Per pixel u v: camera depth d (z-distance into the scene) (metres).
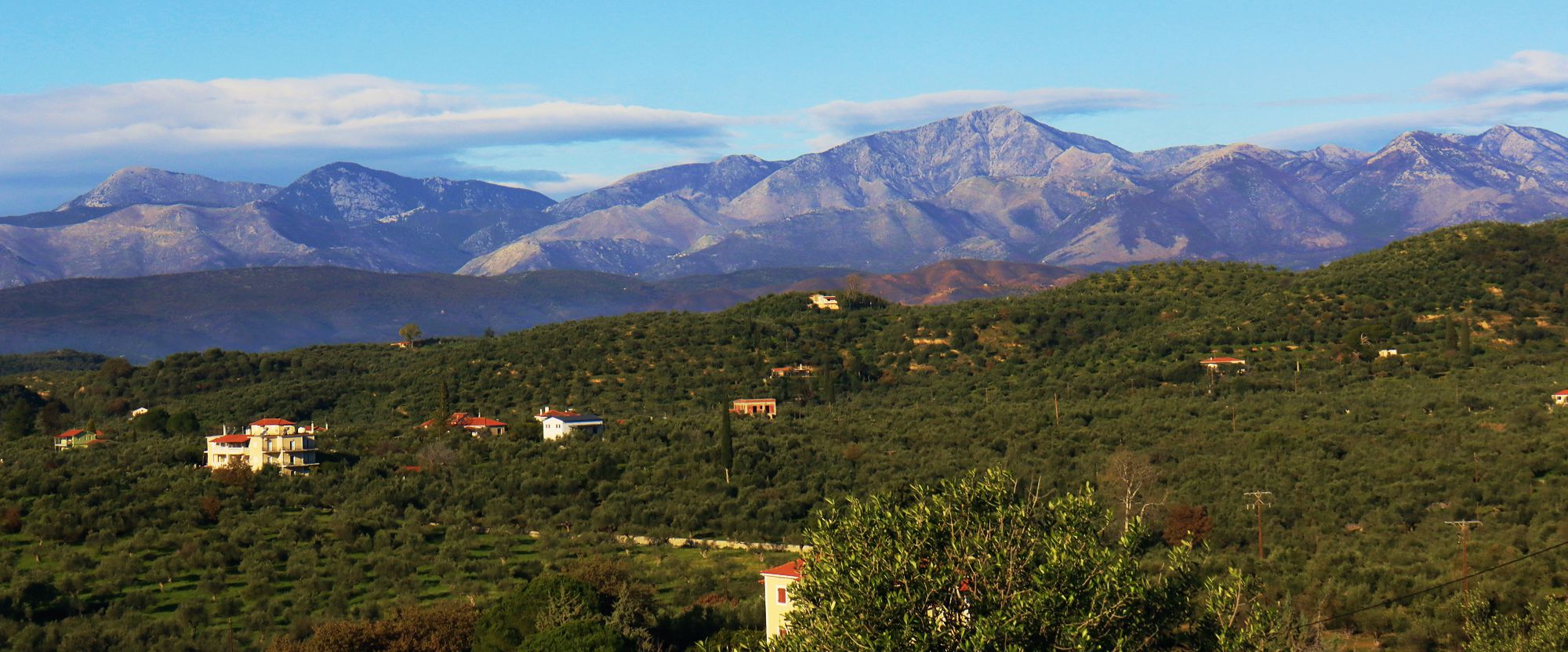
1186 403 176.25
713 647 77.62
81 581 103.19
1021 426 164.88
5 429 195.75
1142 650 46.22
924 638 44.31
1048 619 44.41
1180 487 127.12
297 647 84.38
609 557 112.81
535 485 136.75
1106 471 132.25
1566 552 92.38
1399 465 127.88
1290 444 142.75
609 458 148.75
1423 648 79.81
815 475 138.50
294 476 138.88
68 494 128.38
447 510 130.50
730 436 142.62
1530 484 119.44
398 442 159.62
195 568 109.00
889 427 168.75
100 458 150.38
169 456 149.38
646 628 86.94
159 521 120.94
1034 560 46.78
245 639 92.62
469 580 107.38
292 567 108.19
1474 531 104.88
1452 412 156.88
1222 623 47.88
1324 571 93.12
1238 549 106.12
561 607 85.88
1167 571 53.72
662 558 114.69
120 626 93.81
